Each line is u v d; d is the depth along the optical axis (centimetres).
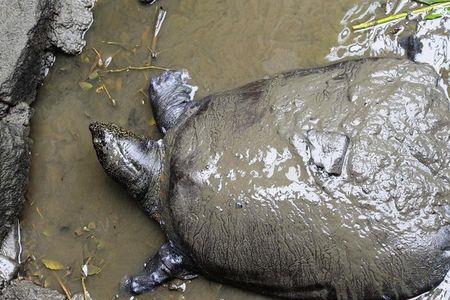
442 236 350
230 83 441
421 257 350
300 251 360
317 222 353
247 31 451
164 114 428
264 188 361
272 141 366
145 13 462
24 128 420
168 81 436
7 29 413
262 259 371
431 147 356
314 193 354
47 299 405
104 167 403
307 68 422
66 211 430
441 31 426
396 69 378
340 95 373
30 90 435
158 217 413
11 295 405
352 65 390
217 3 459
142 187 405
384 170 351
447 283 367
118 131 403
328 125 362
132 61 453
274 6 453
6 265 413
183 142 394
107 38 459
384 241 349
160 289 414
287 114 372
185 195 380
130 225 425
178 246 401
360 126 359
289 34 446
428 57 417
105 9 464
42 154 439
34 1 420
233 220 368
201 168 376
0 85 406
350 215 350
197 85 443
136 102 445
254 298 402
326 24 445
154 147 409
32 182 435
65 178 435
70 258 423
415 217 349
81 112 446
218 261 385
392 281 357
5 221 410
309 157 357
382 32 436
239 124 382
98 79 451
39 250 425
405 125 359
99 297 416
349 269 357
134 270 418
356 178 350
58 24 446
